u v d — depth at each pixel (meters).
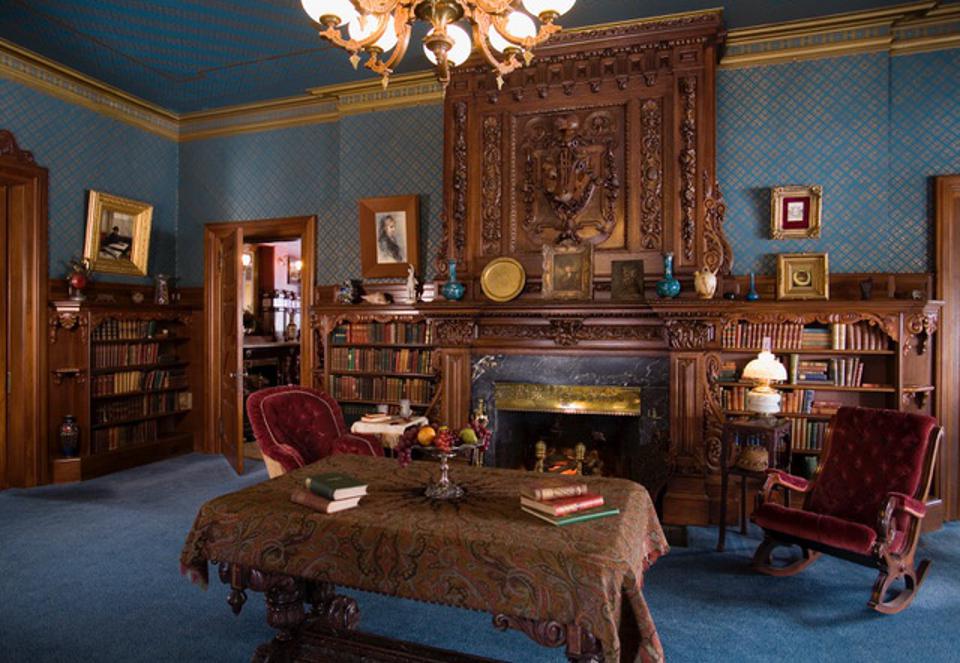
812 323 5.00
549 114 5.34
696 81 4.91
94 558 4.03
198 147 7.27
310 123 6.76
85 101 6.25
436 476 3.17
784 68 5.09
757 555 3.89
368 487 2.94
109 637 3.04
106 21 5.01
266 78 6.14
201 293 7.28
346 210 6.41
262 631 3.12
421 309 5.37
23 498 5.39
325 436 4.65
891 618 3.28
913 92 4.89
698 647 2.97
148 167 7.01
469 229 5.50
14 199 5.73
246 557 2.49
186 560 2.54
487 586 2.17
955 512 4.89
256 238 7.24
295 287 11.44
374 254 6.22
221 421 7.09
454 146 5.55
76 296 6.04
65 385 6.03
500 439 5.46
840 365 4.85
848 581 3.76
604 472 5.64
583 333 5.12
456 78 5.54
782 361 5.01
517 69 5.35
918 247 4.86
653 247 5.04
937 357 4.77
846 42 4.93
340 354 6.28
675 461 4.80
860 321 4.80
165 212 7.23
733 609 3.38
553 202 5.27
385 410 5.47
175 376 7.18
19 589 3.57
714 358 4.80
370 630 3.14
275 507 2.59
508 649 2.97
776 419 4.45
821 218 5.00
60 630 3.10
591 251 5.07
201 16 4.93
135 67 5.89
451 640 3.05
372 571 2.32
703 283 4.67
